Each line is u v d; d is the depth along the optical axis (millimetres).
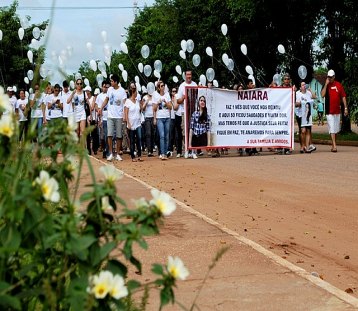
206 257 6090
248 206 9578
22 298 2508
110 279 2369
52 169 2734
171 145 20344
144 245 2547
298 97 20203
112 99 18469
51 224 2467
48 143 2764
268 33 37688
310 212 9062
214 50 44719
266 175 13688
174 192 11000
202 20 46219
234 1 35375
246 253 6211
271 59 38969
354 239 7379
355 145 26281
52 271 2574
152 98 19094
